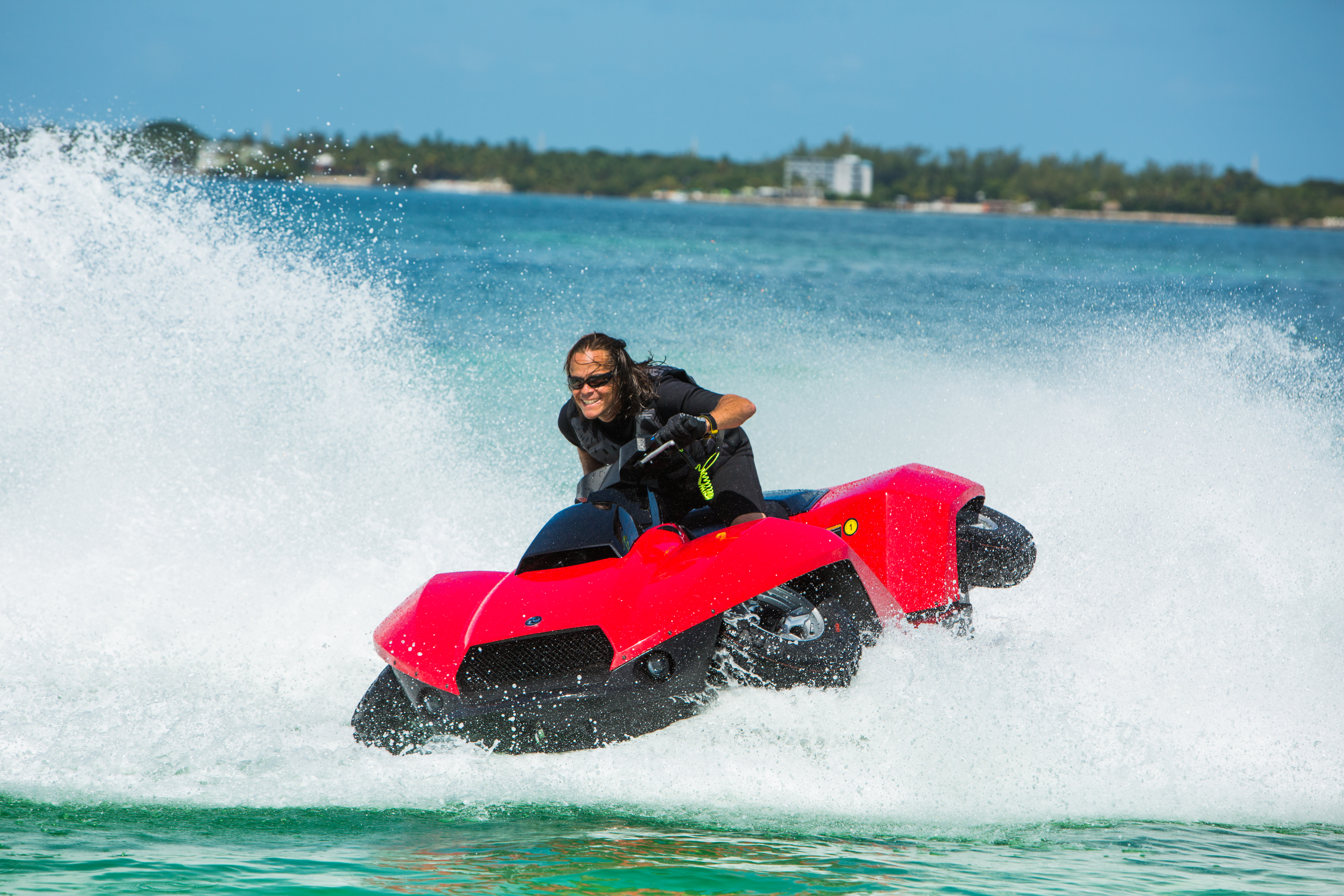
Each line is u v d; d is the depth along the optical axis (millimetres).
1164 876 12297
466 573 17719
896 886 11719
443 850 12547
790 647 15352
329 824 13344
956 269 121312
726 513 17750
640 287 74875
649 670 14727
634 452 16766
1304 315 71062
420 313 51812
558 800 14250
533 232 165625
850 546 19172
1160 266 153375
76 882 11281
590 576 16078
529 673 15008
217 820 13375
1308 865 12828
